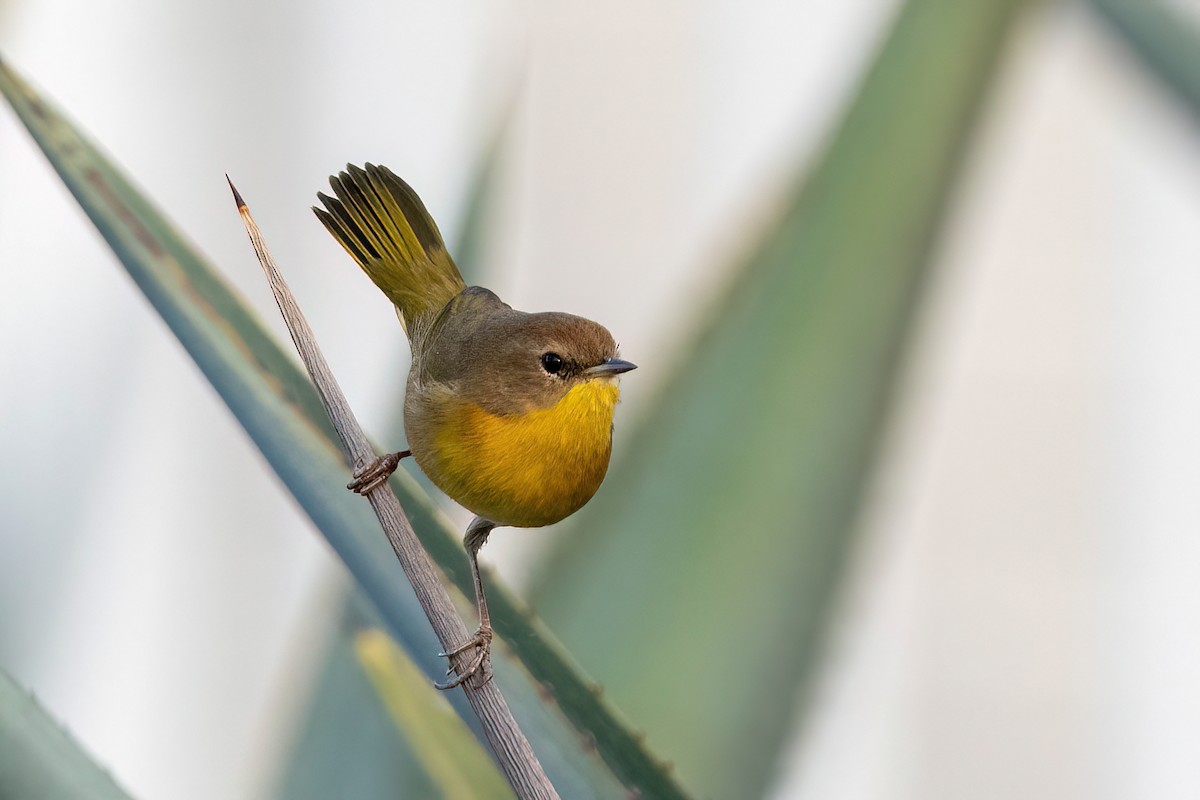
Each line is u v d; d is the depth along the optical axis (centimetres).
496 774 472
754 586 477
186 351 470
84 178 469
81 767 468
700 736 475
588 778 468
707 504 477
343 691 477
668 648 476
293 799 476
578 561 478
